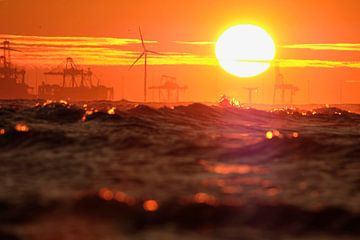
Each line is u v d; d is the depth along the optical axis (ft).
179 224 214.48
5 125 474.49
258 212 228.43
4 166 307.58
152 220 216.95
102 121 504.02
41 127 457.68
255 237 205.05
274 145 384.06
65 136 403.13
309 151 374.63
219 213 225.97
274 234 208.44
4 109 556.10
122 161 327.88
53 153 349.61
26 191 249.75
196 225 214.48
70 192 248.93
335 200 248.73
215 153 361.30
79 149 364.58
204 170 308.40
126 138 404.36
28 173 290.15
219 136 447.42
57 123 492.95
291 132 556.92
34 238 196.75
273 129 581.94
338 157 359.25
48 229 205.26
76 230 205.26
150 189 258.98
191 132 479.00
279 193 258.98
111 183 269.85
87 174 289.12
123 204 231.09
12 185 261.85
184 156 349.61
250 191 261.03
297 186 274.98
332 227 216.13
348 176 302.04
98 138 401.70
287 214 227.20
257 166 326.85
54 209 224.74
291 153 367.66
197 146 380.78
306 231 212.02
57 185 263.49
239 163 334.65
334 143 403.13
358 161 347.97
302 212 229.45
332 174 306.96
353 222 220.43
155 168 309.63
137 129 472.44
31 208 224.94
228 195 251.80
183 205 232.53
